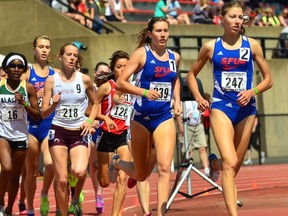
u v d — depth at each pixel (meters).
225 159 20.03
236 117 20.53
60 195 22.86
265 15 68.88
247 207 26.91
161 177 20.17
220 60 20.56
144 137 20.84
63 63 23.31
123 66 24.73
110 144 24.97
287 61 61.28
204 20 63.53
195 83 21.31
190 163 28.23
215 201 29.36
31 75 27.20
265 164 56.47
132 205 30.94
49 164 25.58
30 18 56.38
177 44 55.44
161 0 61.62
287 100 60.88
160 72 20.67
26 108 24.53
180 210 27.19
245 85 20.58
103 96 24.95
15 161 25.20
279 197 29.75
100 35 53.31
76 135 23.09
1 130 24.89
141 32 21.28
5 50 54.62
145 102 20.58
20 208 28.58
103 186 25.59
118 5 61.91
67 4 59.00
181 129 39.56
